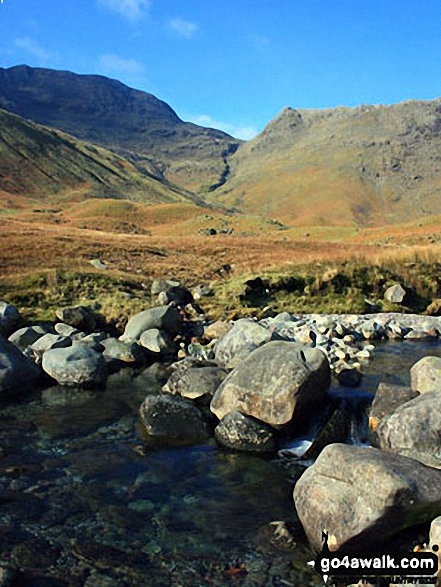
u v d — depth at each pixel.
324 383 11.01
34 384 14.40
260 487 8.84
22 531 7.41
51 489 8.63
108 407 12.72
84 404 12.93
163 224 152.00
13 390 13.68
